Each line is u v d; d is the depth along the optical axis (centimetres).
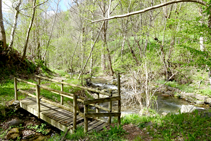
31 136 527
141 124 479
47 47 1719
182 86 1327
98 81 1822
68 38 2270
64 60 2609
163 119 509
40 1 1230
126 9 1509
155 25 1123
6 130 527
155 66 842
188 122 455
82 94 1108
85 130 425
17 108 640
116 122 518
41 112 550
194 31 543
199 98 1117
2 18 1097
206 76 1250
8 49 1145
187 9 1103
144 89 823
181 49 793
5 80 965
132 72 816
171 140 369
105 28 1611
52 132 577
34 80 1186
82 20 1406
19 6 1168
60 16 2294
